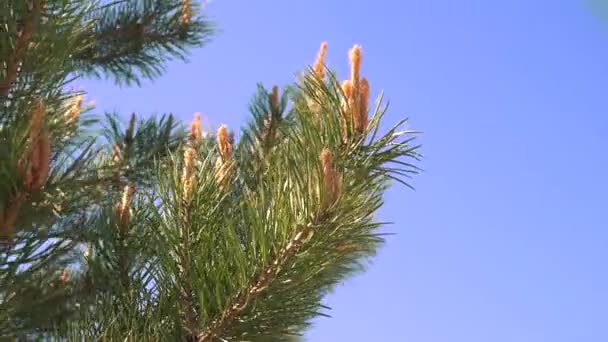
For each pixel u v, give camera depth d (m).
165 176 1.48
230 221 1.41
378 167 1.39
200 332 1.41
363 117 1.40
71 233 1.47
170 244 1.44
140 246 1.51
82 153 1.41
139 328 1.44
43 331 1.48
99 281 1.49
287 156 1.41
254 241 1.40
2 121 1.44
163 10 2.70
